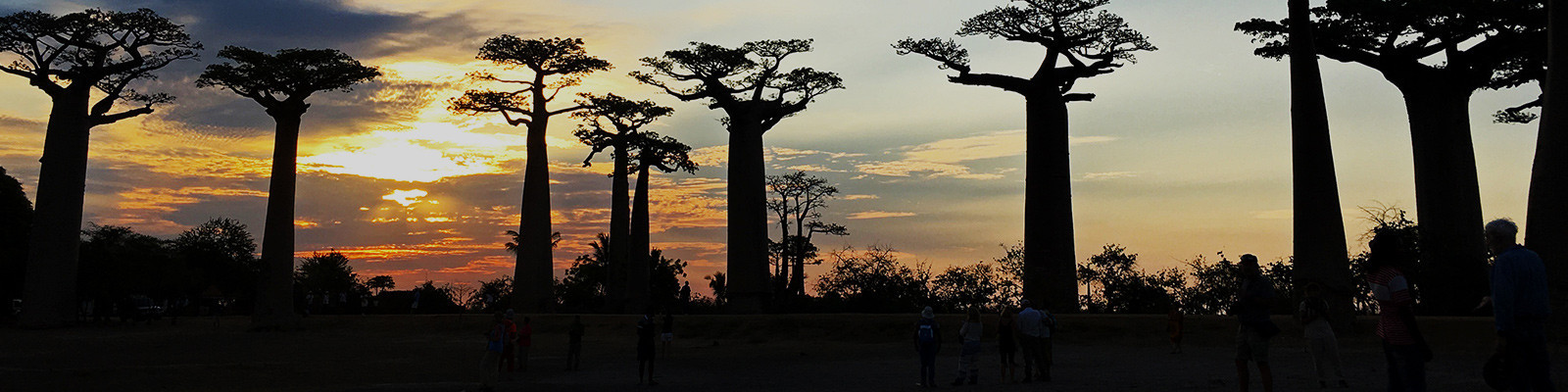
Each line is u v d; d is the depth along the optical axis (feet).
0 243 189.78
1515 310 23.61
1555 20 83.76
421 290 222.07
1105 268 140.97
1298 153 99.45
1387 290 25.94
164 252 247.09
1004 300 143.74
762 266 167.84
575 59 187.42
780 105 174.09
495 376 63.26
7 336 136.98
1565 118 82.17
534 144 188.14
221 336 138.51
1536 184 83.82
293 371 81.20
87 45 165.58
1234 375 58.95
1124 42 142.10
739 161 171.12
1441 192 132.05
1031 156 144.46
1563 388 45.96
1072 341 106.32
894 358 90.12
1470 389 47.55
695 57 166.40
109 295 189.78
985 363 78.38
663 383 67.62
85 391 65.46
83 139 169.07
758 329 128.67
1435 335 88.22
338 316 167.02
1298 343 90.38
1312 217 97.35
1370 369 61.16
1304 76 100.07
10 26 159.74
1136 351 91.97
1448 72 134.10
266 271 166.40
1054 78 145.18
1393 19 128.67
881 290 154.51
